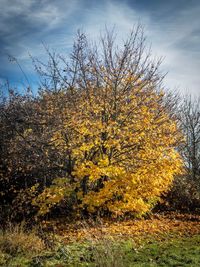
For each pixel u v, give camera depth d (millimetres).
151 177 15188
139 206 15391
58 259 9914
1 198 18750
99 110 15570
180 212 21250
